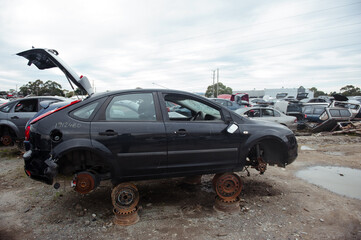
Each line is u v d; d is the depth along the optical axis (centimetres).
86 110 304
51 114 301
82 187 294
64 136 285
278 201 370
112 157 293
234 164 343
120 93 323
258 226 300
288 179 471
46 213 331
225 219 316
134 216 306
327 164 587
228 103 1520
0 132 684
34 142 293
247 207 348
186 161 322
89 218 318
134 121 310
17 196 383
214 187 348
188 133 319
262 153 386
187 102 379
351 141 927
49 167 280
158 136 308
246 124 354
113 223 305
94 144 287
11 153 650
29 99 698
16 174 482
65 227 296
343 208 349
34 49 387
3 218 318
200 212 335
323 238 276
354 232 288
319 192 407
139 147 302
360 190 421
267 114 1044
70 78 402
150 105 327
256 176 482
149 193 397
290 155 369
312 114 1362
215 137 330
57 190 404
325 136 1054
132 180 307
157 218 318
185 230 290
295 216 325
